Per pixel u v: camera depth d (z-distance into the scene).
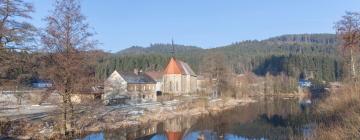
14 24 26.47
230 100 97.06
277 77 149.00
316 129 33.00
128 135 39.34
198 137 41.22
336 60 178.50
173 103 73.12
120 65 154.75
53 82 30.36
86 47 30.42
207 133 44.03
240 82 118.19
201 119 57.81
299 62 182.88
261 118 59.25
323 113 44.56
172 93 111.25
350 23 43.56
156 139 39.03
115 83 74.88
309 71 178.75
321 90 141.00
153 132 43.06
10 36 25.91
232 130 46.31
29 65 28.16
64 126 32.44
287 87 143.38
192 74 128.62
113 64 151.88
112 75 87.50
